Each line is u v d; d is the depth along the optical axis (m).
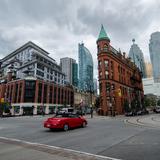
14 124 21.39
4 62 108.12
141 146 8.19
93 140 9.91
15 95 71.94
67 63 169.50
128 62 72.94
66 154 7.05
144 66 175.12
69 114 15.73
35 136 11.83
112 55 57.09
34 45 97.19
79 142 9.45
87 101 111.81
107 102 51.28
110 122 22.80
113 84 54.94
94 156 6.70
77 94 103.38
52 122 13.97
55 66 100.44
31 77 70.75
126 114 45.75
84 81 153.88
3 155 6.99
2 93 79.12
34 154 7.11
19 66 89.50
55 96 80.75
